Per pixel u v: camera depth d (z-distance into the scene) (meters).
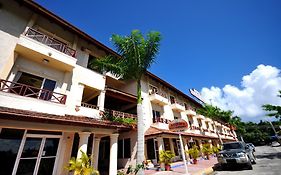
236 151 12.80
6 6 10.24
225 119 37.22
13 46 9.64
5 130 8.14
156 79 21.64
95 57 15.08
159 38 11.98
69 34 13.40
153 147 16.77
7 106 7.93
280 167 11.71
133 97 16.25
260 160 17.12
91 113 12.05
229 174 11.09
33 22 11.02
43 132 9.41
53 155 9.48
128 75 12.18
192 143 23.34
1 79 8.13
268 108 19.80
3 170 7.61
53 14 11.76
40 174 8.70
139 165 9.43
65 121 7.96
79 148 8.73
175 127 10.86
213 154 23.91
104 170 13.97
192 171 12.20
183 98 27.89
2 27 9.59
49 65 11.13
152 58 12.04
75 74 12.42
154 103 20.50
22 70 9.94
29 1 10.69
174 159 17.94
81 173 7.78
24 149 8.49
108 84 19.62
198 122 30.06
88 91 13.92
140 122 10.73
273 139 52.97
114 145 10.30
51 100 10.48
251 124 64.62
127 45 11.73
